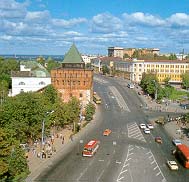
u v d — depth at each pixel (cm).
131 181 9138
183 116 18875
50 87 17525
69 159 10931
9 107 11094
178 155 11262
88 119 17262
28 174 9000
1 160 7762
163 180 9275
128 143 13325
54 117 13812
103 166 10331
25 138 11400
